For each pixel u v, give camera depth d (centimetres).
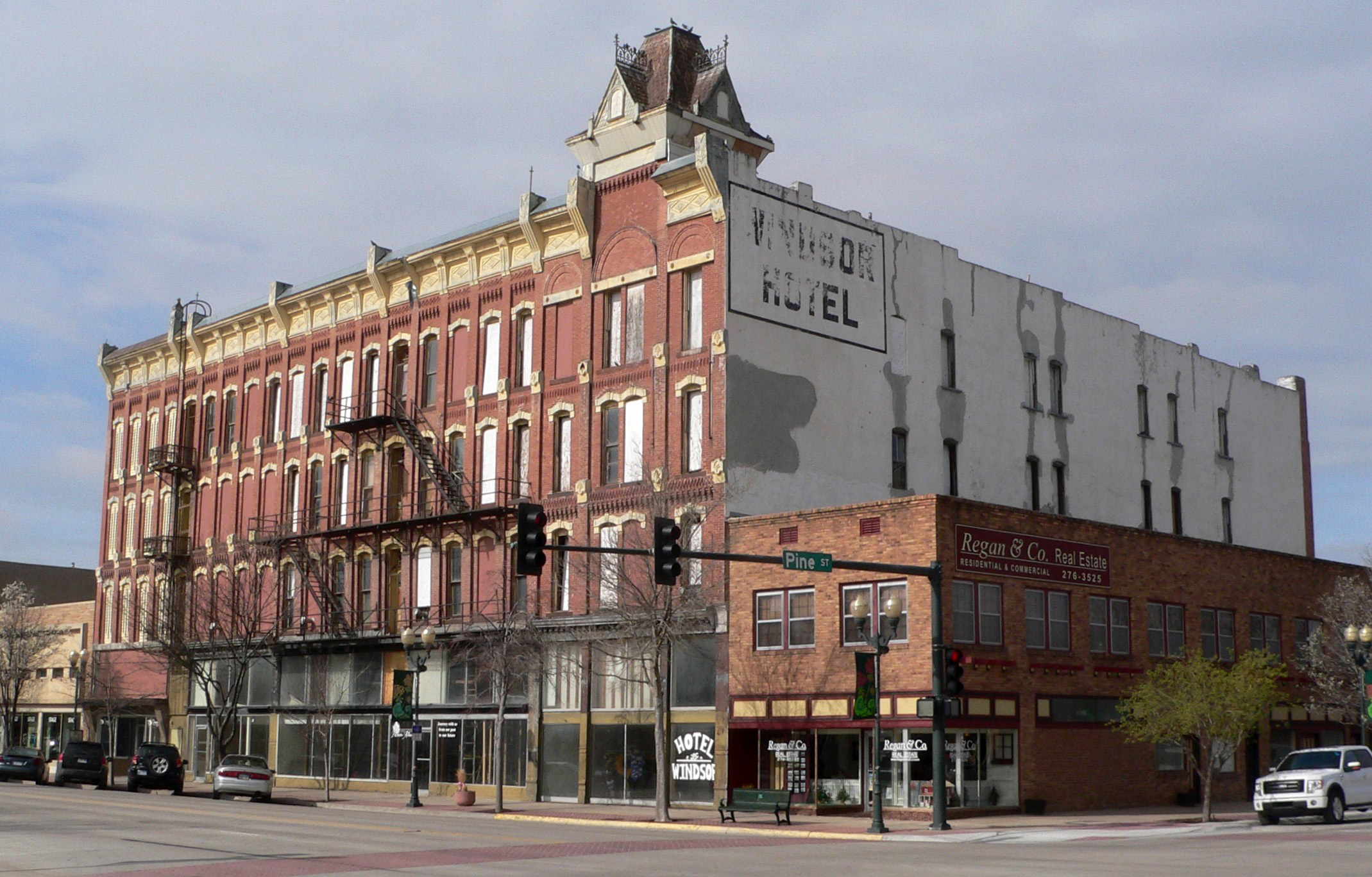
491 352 5228
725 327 4372
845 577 3981
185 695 6581
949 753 3734
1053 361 5528
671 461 4484
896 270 4978
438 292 5466
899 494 4816
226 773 4809
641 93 4862
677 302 4553
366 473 5716
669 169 4544
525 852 2488
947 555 3809
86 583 9938
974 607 3875
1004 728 3869
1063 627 4141
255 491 6269
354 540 5694
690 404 4500
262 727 6041
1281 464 6638
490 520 5116
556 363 4953
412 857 2336
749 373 4419
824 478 4584
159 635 6322
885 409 4831
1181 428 6091
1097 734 4166
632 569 4306
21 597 7925
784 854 2491
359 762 5534
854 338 4766
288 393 6166
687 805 4253
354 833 2914
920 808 3688
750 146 4931
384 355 5675
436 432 5378
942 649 3253
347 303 5903
